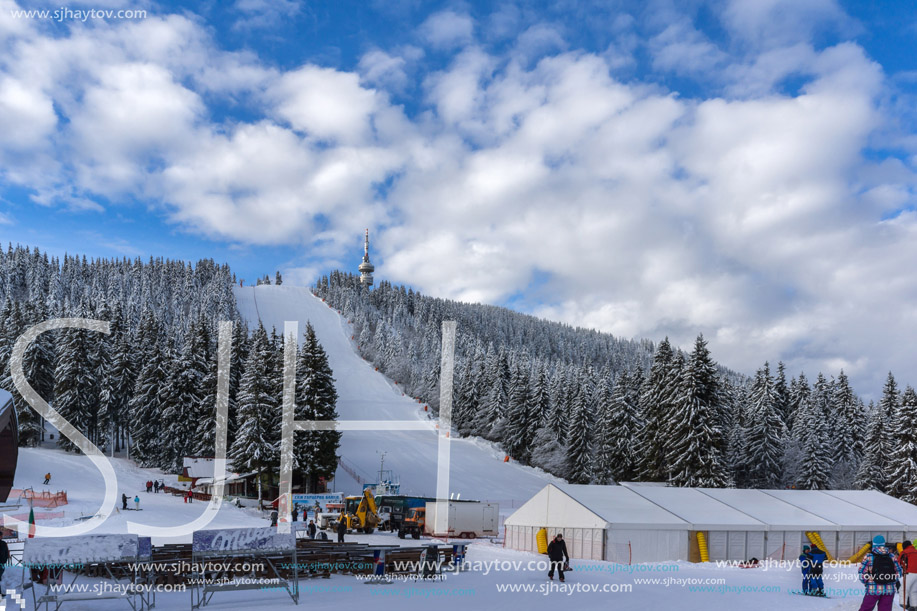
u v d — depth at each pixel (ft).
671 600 61.87
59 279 538.47
